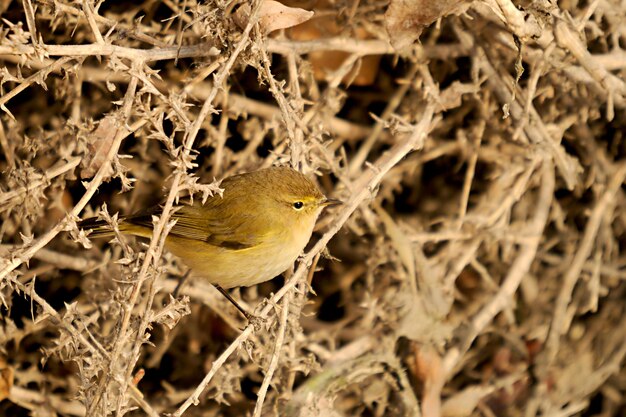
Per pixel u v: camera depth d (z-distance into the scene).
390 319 10.43
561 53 9.79
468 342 10.57
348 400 10.79
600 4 10.10
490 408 11.22
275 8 7.67
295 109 9.12
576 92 10.48
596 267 11.17
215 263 8.92
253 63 7.93
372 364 10.23
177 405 10.97
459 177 11.48
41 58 7.18
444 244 11.12
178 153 6.98
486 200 11.08
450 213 11.49
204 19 7.89
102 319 10.36
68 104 10.25
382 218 10.60
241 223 8.67
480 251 11.24
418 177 11.52
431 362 10.48
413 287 10.52
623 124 10.97
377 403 10.85
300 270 7.89
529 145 10.33
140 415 10.83
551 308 11.41
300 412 9.62
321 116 10.30
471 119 10.93
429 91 9.66
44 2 8.02
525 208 11.24
